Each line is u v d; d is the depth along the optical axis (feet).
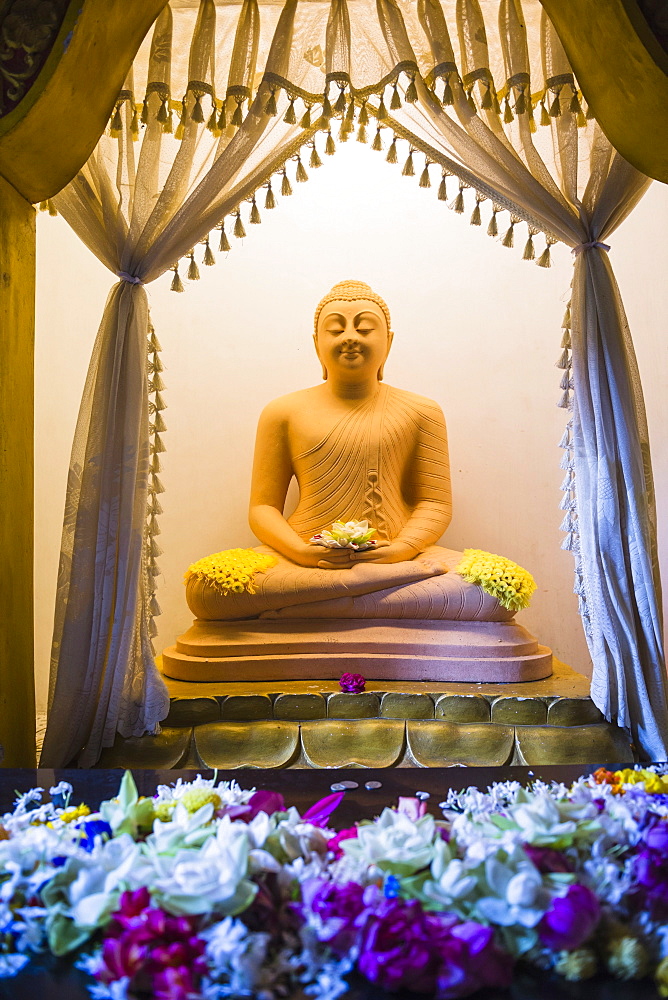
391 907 4.73
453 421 17.42
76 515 11.21
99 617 10.99
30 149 10.32
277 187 17.39
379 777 7.90
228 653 12.92
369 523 14.32
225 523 17.26
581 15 9.93
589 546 11.32
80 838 5.67
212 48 10.86
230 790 6.49
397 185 17.60
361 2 11.35
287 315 17.49
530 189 11.10
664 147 10.44
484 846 5.05
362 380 15.16
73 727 10.89
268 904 4.87
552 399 17.38
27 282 11.19
